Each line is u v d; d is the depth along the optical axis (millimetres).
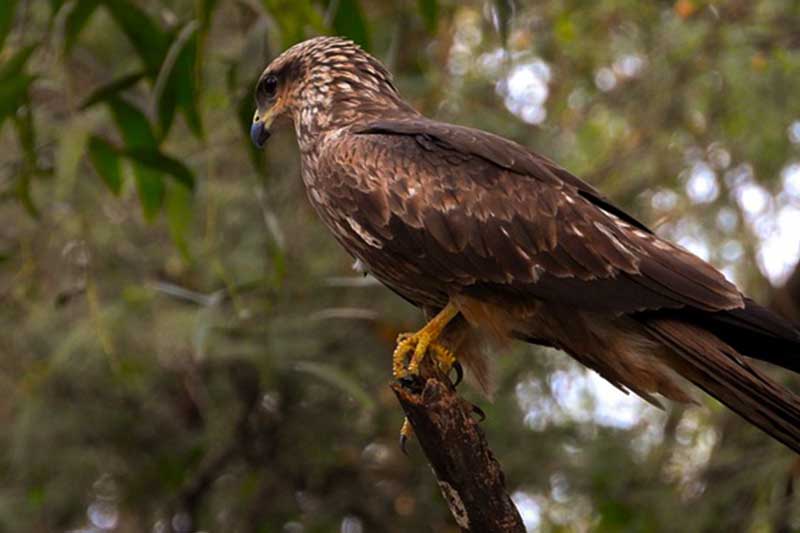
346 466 15289
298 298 14391
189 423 15586
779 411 8344
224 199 14023
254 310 13758
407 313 14445
